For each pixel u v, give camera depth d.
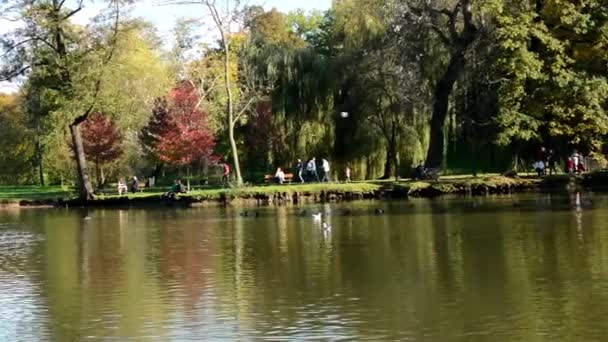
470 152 69.12
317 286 24.00
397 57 65.31
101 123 78.06
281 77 71.06
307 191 59.44
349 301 21.83
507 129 58.22
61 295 24.16
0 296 24.22
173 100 76.81
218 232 39.59
